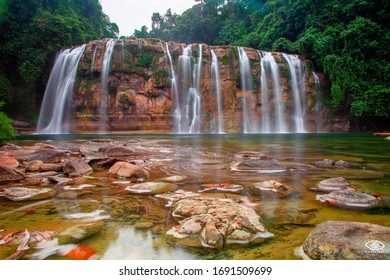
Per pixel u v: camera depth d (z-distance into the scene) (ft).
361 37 103.81
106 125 90.94
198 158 27.02
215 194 12.81
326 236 7.44
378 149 36.99
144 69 95.61
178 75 97.30
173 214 9.95
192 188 14.12
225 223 8.48
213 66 99.40
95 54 93.35
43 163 20.79
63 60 96.78
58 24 102.27
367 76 102.53
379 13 108.47
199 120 96.53
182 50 99.30
